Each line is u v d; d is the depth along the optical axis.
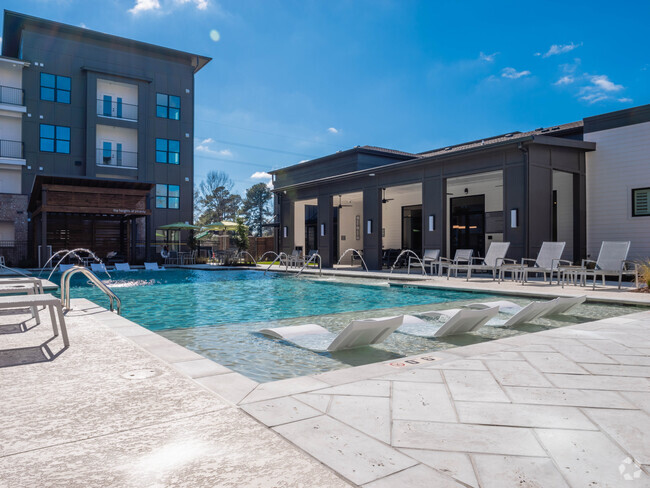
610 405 2.15
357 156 20.25
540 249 10.25
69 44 20.75
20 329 4.06
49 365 2.81
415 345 3.96
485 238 15.41
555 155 11.19
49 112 20.23
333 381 2.53
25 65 19.61
